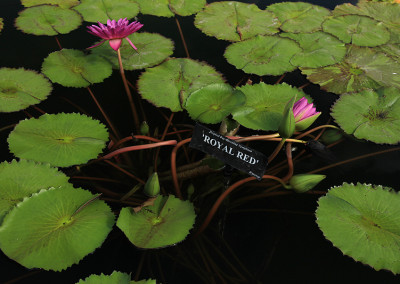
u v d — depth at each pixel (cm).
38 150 115
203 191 121
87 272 105
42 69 137
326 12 172
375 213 112
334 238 107
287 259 110
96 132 121
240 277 107
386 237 108
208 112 126
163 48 147
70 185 111
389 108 134
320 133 135
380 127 130
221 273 107
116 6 166
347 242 107
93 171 123
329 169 127
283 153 131
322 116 139
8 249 100
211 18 165
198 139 109
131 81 145
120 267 106
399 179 125
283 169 127
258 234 114
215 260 109
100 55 143
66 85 134
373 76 145
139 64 141
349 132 129
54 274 104
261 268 109
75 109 135
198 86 135
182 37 158
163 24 168
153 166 125
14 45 152
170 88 134
